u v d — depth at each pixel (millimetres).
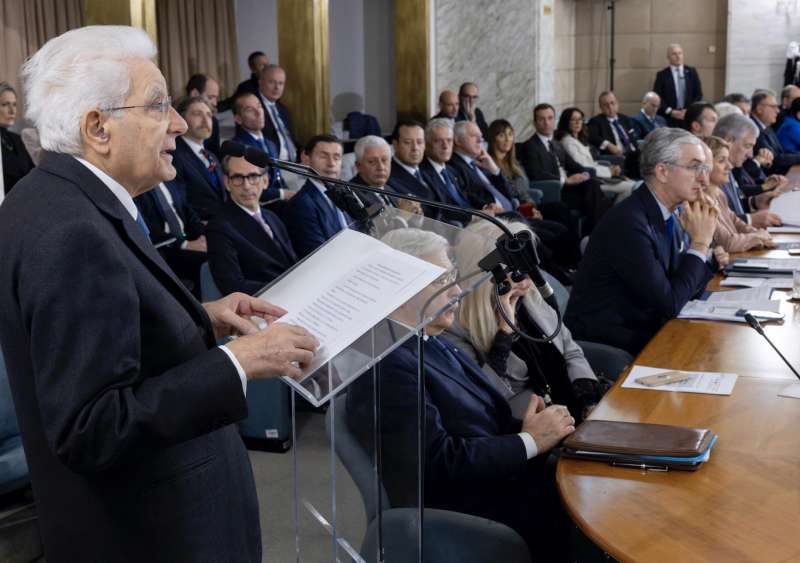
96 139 1301
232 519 1414
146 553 1315
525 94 10547
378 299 1336
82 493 1305
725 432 1949
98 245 1220
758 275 3648
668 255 3186
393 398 1477
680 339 2729
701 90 11891
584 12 12578
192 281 4609
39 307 1191
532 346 2504
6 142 5113
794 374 2324
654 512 1569
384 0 10484
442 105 8531
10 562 2230
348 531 1513
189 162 5168
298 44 7816
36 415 1296
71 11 8000
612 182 8211
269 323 1431
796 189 6207
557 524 2049
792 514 1557
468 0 10406
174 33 8969
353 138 9031
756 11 11898
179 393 1215
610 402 2168
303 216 4383
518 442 1936
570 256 6875
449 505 2006
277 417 3516
